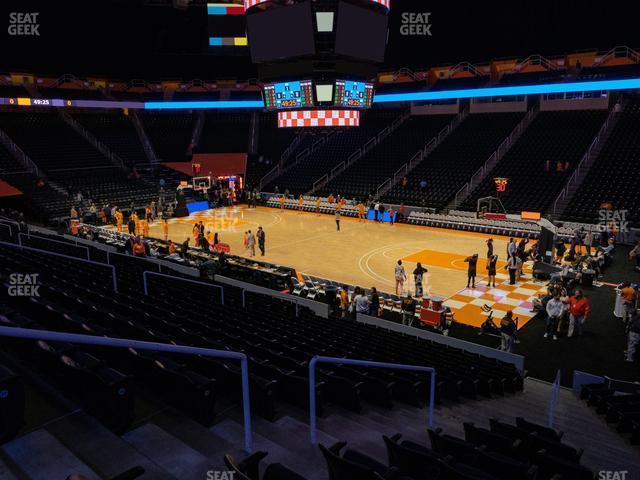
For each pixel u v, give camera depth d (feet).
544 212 111.45
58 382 18.80
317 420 23.79
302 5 63.67
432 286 72.74
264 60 68.64
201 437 18.17
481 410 32.73
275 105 72.38
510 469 16.92
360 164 156.25
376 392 29.25
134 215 99.04
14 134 155.33
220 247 86.22
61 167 148.97
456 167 138.62
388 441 16.92
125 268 63.62
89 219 123.75
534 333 56.03
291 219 129.29
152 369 20.76
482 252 92.32
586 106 142.61
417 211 124.67
